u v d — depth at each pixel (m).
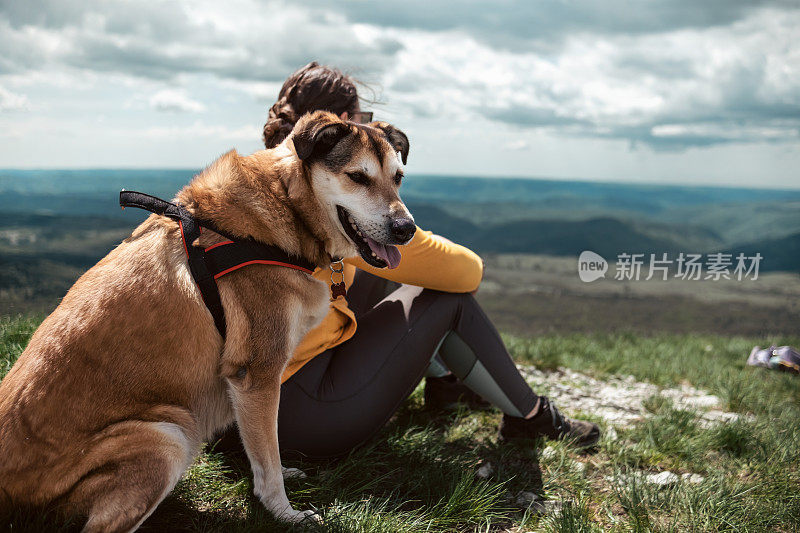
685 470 2.85
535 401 2.82
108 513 1.62
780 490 2.49
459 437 2.95
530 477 2.61
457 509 2.23
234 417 2.02
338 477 2.34
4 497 1.62
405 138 2.45
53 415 1.65
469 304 2.54
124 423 1.71
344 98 2.43
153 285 1.79
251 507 2.05
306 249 2.03
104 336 1.72
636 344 6.78
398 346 2.33
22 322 3.62
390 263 2.14
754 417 3.82
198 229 1.88
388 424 3.04
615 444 3.02
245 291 1.87
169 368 1.80
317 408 2.21
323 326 2.19
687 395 4.45
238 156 2.06
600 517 2.30
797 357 5.02
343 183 2.06
